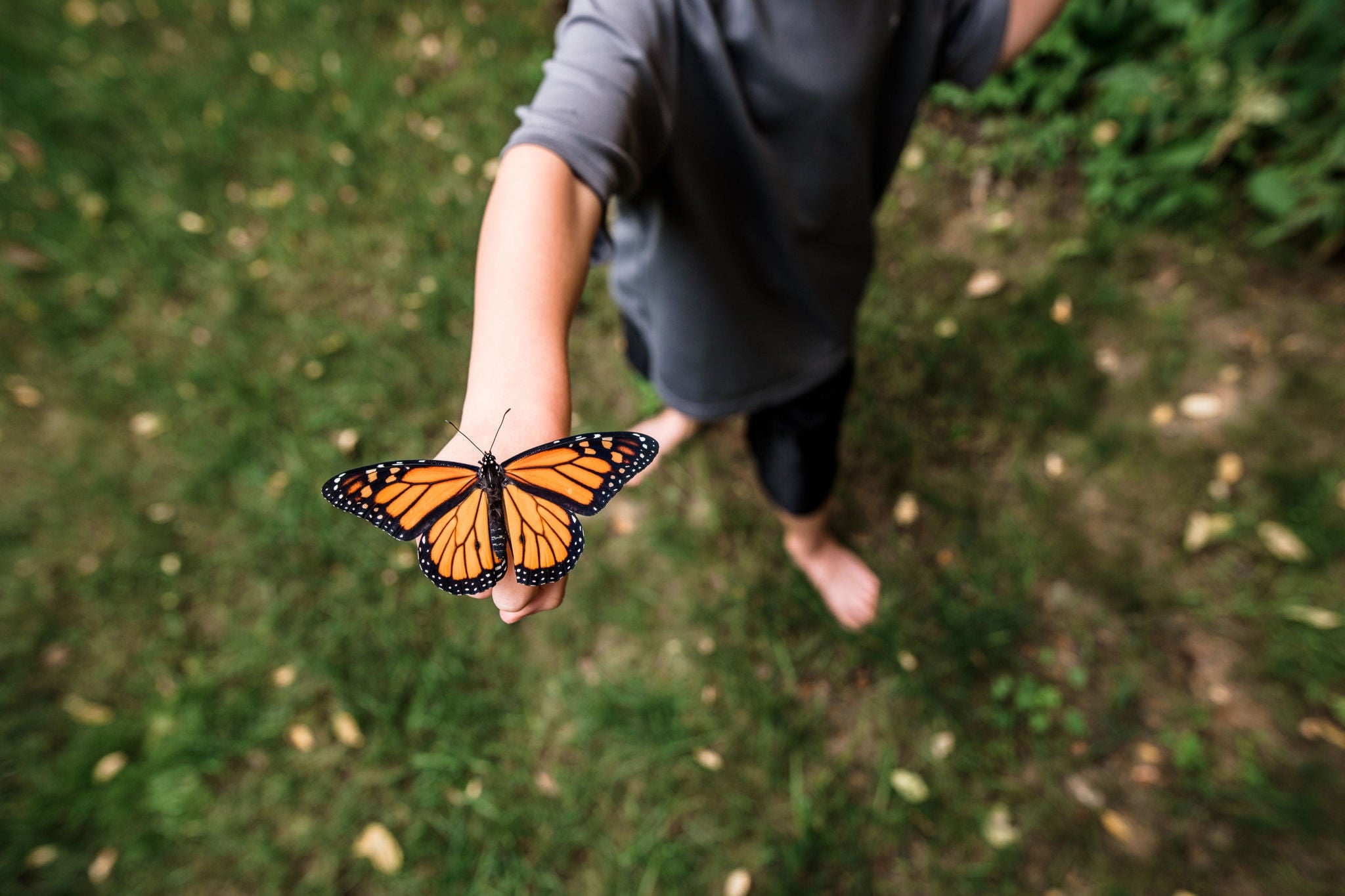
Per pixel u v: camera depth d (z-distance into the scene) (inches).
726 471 103.7
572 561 34.5
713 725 90.1
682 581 98.3
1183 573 92.9
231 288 124.0
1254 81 108.0
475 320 33.9
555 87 37.9
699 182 46.6
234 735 92.6
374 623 98.0
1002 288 113.2
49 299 124.3
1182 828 80.9
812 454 70.9
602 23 38.9
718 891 82.7
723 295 53.5
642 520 102.3
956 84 53.6
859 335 111.0
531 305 33.3
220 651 98.3
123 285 125.6
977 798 84.5
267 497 107.3
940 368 107.7
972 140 124.6
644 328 64.1
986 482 100.7
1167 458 99.1
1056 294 111.0
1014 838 82.0
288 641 97.7
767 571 97.6
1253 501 95.2
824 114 45.5
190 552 104.6
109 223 131.5
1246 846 79.3
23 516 108.1
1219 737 84.4
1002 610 92.4
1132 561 94.1
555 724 91.9
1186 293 109.7
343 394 113.7
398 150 134.9
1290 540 91.9
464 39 145.4
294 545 103.8
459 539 34.9
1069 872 80.3
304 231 128.5
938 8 47.8
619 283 62.1
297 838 87.7
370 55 146.1
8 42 153.0
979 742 87.0
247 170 135.7
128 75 148.3
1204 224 113.3
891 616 93.5
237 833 88.2
